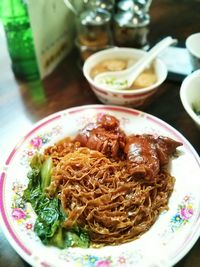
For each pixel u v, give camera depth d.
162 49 0.34
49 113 0.33
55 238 0.21
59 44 0.39
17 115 0.33
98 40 0.38
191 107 0.27
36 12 0.34
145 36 0.39
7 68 0.39
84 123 0.30
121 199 0.24
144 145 0.26
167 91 0.35
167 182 0.25
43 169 0.26
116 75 0.34
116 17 0.38
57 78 0.38
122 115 0.30
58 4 0.37
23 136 0.28
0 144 0.30
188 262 0.21
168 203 0.24
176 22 0.45
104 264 0.20
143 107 0.33
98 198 0.24
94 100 0.34
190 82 0.28
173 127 0.31
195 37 0.33
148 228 0.23
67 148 0.28
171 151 0.26
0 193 0.24
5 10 0.34
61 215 0.23
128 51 0.36
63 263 0.20
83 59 0.39
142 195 0.24
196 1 0.50
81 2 0.40
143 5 0.38
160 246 0.21
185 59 0.37
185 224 0.22
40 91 0.36
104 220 0.23
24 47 0.36
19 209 0.23
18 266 0.21
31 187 0.25
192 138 0.30
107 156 0.27
